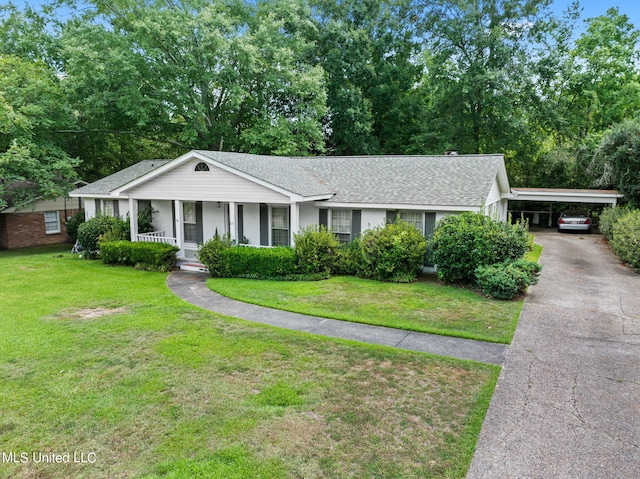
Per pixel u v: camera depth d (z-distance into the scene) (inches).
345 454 184.4
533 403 226.2
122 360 289.4
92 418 216.1
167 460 181.5
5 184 828.0
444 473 171.8
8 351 306.8
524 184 1280.8
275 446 190.2
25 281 557.6
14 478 172.4
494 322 362.0
